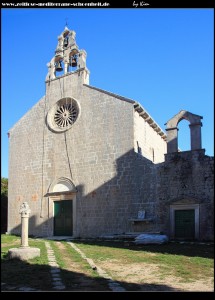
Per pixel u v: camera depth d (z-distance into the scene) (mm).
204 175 22000
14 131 31969
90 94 27781
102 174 25781
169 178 23078
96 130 26750
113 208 24766
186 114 23328
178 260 14250
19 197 30156
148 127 28750
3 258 14609
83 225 25906
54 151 28828
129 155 24797
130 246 19344
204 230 21375
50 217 27984
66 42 31359
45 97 30609
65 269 12117
